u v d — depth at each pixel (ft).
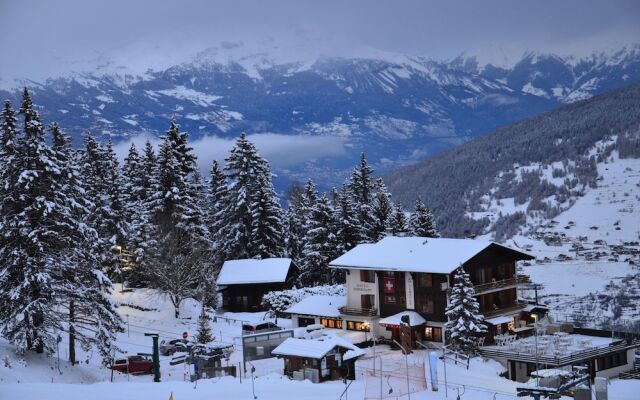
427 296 232.32
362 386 159.53
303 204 381.81
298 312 262.06
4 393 128.16
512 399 144.36
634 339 233.14
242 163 326.65
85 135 326.44
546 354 201.26
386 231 349.00
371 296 248.11
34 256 159.53
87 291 167.84
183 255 281.74
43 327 161.68
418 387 157.38
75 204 168.04
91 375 172.76
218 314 297.53
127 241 302.66
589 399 120.06
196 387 151.84
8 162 159.33
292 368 180.96
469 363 200.54
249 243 323.37
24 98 162.81
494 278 243.19
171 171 290.35
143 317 266.57
